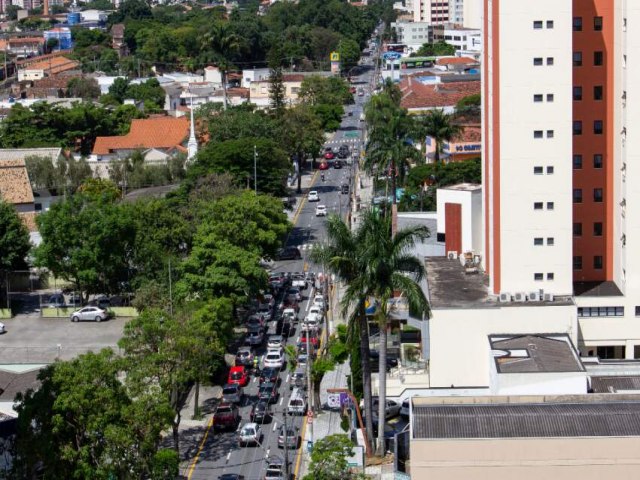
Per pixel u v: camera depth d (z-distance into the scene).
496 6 153.88
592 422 112.75
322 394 164.38
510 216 156.25
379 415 139.62
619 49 160.50
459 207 181.62
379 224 139.25
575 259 166.25
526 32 153.00
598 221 165.38
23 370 163.12
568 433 111.44
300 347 179.00
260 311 197.12
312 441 139.88
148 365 135.00
